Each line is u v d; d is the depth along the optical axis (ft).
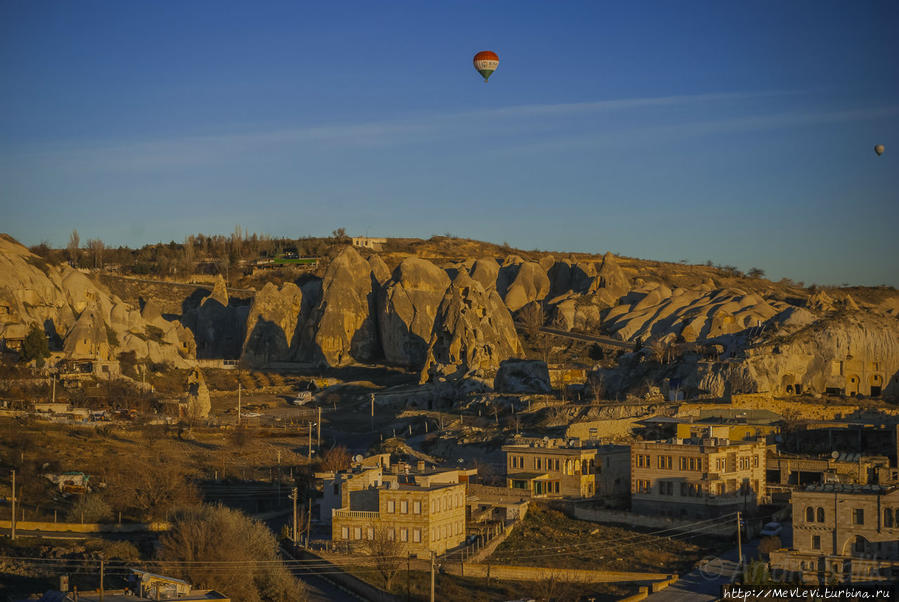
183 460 542.16
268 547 345.72
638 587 334.44
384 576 341.41
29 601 281.74
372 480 412.77
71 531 394.93
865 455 506.89
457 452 614.34
